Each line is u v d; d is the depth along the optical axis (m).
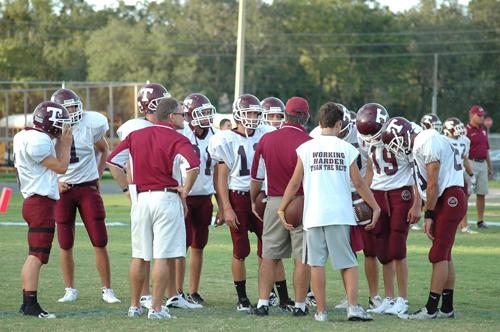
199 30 147.00
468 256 29.42
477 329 17.41
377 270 20.83
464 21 160.50
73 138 21.50
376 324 17.86
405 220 20.23
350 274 18.30
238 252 20.45
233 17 147.38
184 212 18.73
